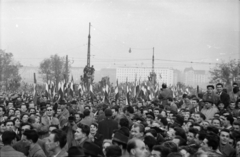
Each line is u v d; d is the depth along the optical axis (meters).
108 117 10.29
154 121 11.16
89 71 41.00
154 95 29.30
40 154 7.96
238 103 14.43
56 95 24.52
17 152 7.68
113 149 5.92
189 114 12.96
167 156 6.38
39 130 9.34
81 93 28.89
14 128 10.57
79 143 8.53
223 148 8.50
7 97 28.84
